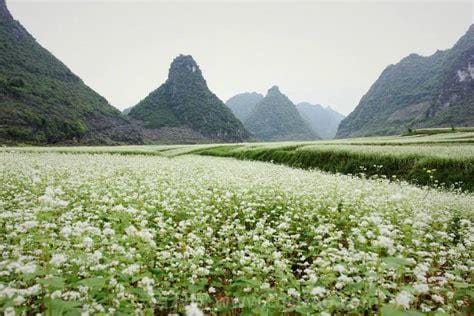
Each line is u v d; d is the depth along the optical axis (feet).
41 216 20.45
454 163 74.18
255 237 24.86
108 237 24.27
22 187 47.37
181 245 25.23
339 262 21.35
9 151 136.87
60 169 69.05
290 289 17.76
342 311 17.87
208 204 41.73
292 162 119.96
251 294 19.13
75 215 32.07
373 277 17.02
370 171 88.79
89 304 15.26
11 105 400.88
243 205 40.24
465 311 18.75
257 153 152.25
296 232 34.14
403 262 14.97
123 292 16.30
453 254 24.49
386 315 12.60
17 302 14.11
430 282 21.84
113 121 571.28
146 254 22.30
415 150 92.38
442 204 44.21
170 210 36.40
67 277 18.26
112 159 107.24
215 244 27.94
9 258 20.24
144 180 61.52
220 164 102.47
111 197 40.55
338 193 47.83
